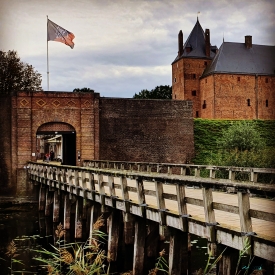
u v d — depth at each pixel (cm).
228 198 1310
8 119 3328
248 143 3566
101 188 1506
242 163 2602
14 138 3297
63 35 3575
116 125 3634
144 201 1158
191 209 1109
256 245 723
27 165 3291
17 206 3005
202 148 3922
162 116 3766
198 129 4000
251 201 1262
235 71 6488
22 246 1758
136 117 3691
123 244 1720
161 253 803
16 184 3272
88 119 3512
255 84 6569
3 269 1419
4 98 3331
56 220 2289
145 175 1116
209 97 6606
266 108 6638
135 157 3669
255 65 6650
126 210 1269
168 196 1029
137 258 1245
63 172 2077
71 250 1686
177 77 7369
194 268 1295
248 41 6819
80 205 1877
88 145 3512
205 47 7219
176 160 3784
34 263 1491
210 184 824
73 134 3669
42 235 1981
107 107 3619
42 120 3388
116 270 1393
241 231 746
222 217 983
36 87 5600
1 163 3278
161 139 3750
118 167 2770
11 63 5291
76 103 3491
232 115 6462
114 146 3616
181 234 1035
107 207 1489
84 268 645
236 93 6488
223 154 3516
